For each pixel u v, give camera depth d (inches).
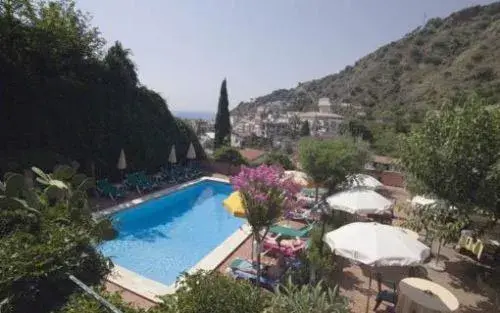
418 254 252.8
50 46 655.8
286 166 962.1
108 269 226.8
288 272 322.0
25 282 176.6
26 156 569.0
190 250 476.7
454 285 350.0
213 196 803.4
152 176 806.5
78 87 681.6
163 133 896.9
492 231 393.7
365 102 3344.0
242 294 179.6
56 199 308.7
